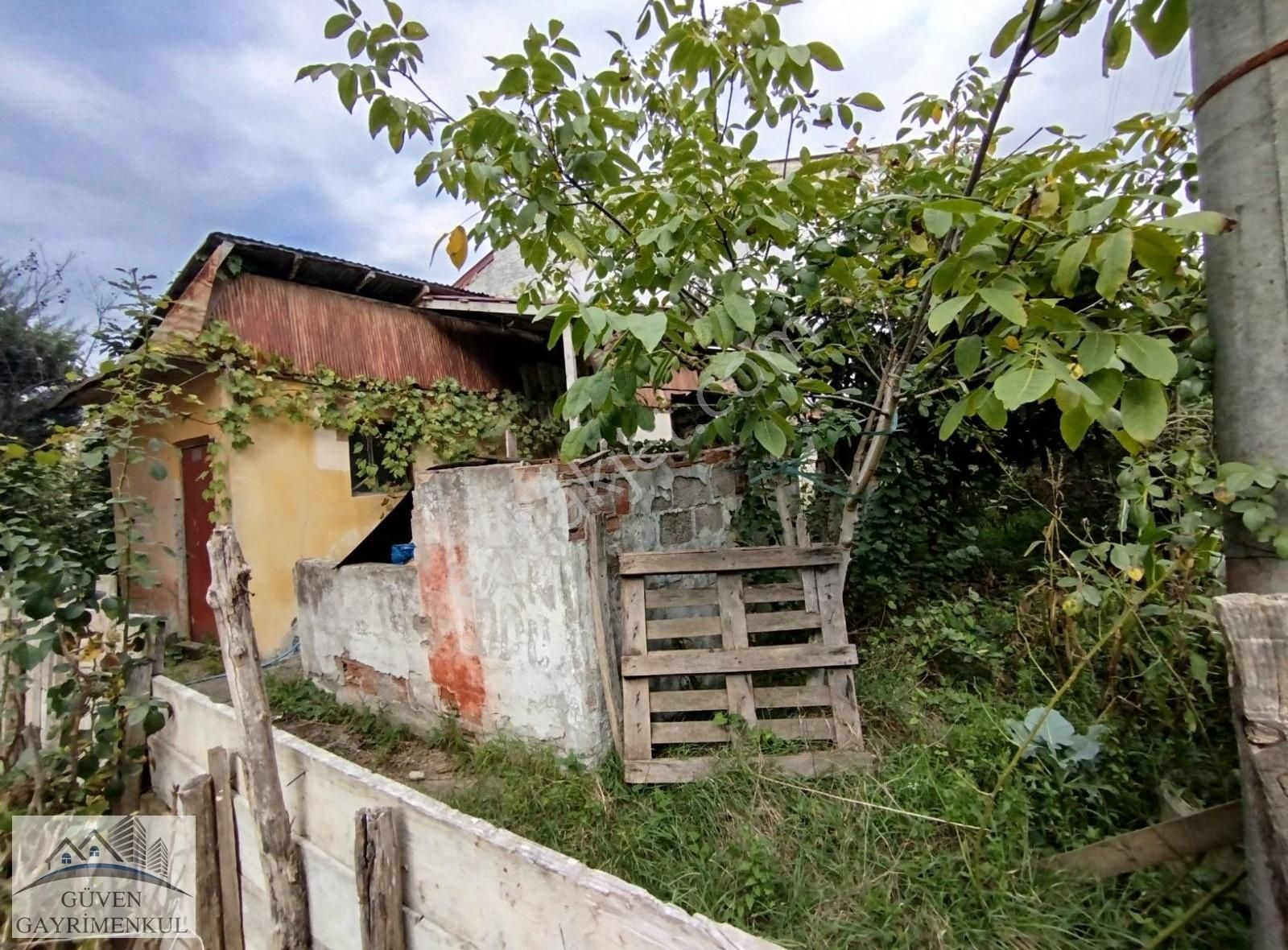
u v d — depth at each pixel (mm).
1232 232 1097
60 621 2273
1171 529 1447
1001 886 1522
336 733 3234
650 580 2834
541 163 2086
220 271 4703
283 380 5016
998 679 2500
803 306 3129
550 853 997
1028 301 1340
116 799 2273
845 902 1590
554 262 3225
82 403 5699
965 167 2566
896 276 3182
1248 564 1161
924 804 1880
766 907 1604
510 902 1013
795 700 2412
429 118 1998
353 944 1306
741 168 2312
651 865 1830
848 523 2850
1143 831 1455
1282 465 1043
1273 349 1050
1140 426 1117
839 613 2527
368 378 5543
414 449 5926
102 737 2246
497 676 2730
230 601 1531
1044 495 4000
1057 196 1545
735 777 2158
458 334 6453
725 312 1761
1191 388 1252
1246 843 978
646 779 2244
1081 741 1805
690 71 2205
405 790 1262
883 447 2770
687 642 2906
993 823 1699
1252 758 881
